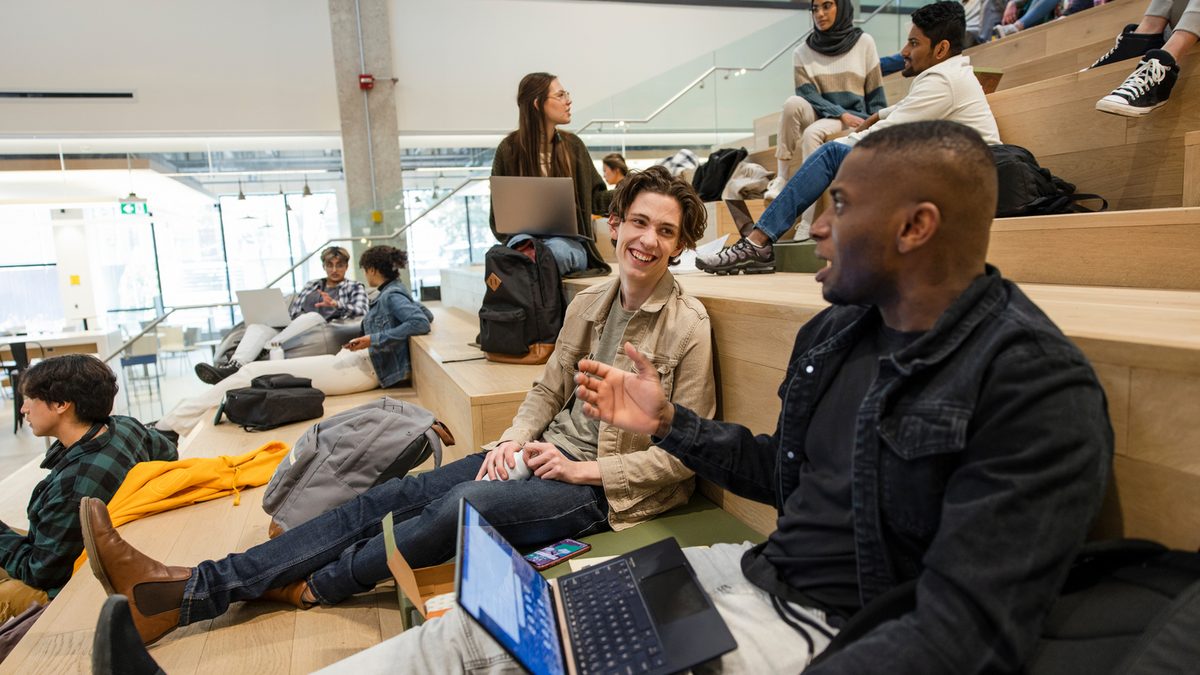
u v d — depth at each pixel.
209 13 6.51
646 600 1.06
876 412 0.84
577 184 3.41
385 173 7.11
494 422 2.33
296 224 8.59
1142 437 0.82
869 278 0.87
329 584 1.66
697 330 1.63
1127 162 2.06
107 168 7.14
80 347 6.80
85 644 1.64
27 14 6.07
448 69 7.24
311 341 4.32
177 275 9.33
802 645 0.92
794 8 8.18
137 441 2.46
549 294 2.89
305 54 6.83
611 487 1.56
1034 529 0.67
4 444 5.71
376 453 2.00
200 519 2.31
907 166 0.80
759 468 1.21
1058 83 2.23
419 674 1.05
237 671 1.47
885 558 0.84
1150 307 1.18
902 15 5.19
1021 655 0.65
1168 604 0.68
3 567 2.15
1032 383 0.72
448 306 6.23
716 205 3.56
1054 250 1.74
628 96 5.93
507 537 1.51
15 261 10.02
